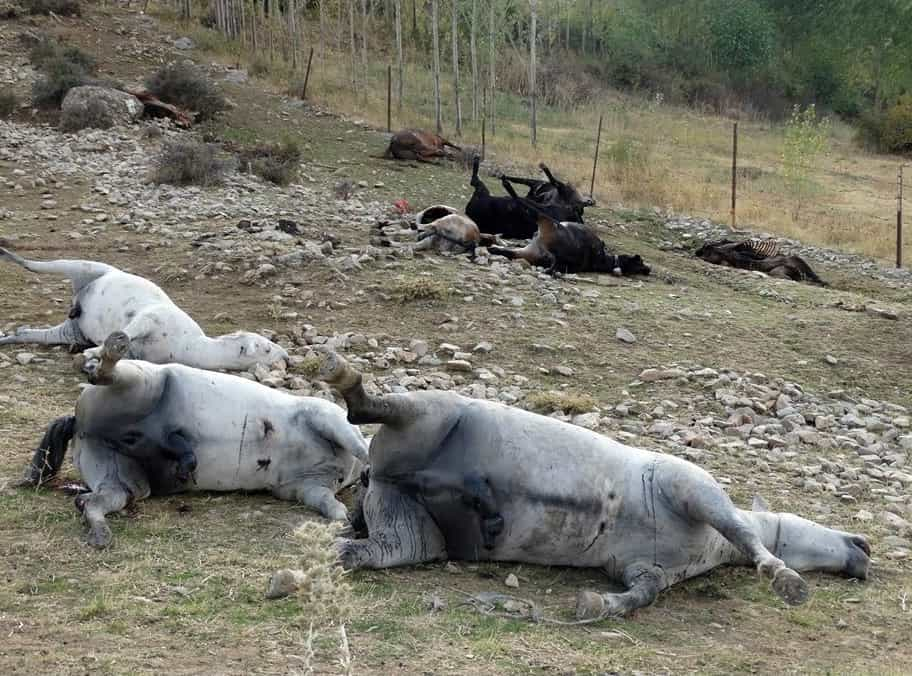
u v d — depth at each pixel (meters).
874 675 5.36
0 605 5.37
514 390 11.24
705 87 57.41
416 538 6.31
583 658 5.28
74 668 4.71
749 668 5.41
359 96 34.25
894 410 12.27
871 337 14.60
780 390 12.29
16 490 7.03
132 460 6.94
